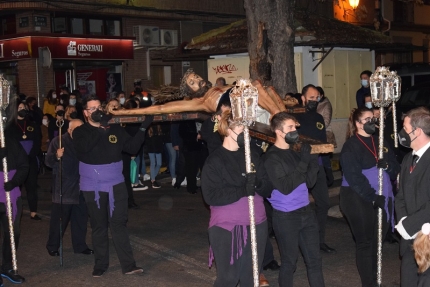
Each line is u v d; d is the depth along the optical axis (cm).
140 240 827
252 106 445
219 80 1057
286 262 511
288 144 509
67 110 768
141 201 1098
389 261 698
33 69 1811
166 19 2131
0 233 867
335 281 637
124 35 2034
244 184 468
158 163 1241
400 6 2806
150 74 2125
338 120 1581
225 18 2297
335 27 1522
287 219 503
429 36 3027
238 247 474
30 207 963
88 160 653
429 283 352
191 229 882
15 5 1727
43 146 1380
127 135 675
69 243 820
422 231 358
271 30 1121
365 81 1111
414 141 441
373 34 1562
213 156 483
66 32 1894
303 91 740
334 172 1288
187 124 1120
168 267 705
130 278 666
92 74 1967
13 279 652
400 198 464
